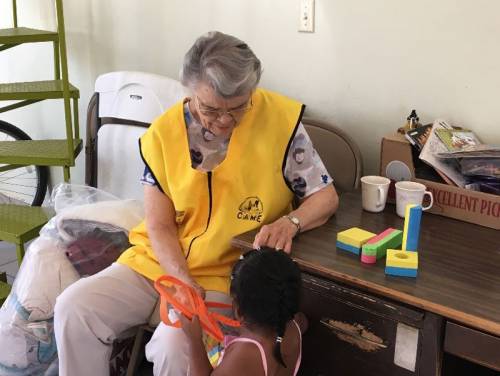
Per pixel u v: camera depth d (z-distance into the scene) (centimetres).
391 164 174
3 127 302
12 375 195
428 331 125
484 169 159
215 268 167
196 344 137
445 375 154
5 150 261
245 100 150
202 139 168
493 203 157
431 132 173
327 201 163
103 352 168
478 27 176
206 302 152
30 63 309
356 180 198
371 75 201
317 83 214
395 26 191
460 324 122
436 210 167
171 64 257
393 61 195
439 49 185
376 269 136
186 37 248
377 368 136
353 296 134
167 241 168
